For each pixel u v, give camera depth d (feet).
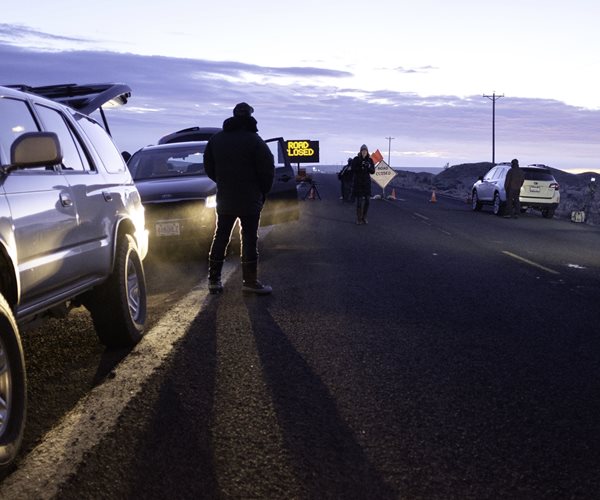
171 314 23.16
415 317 23.29
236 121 26.35
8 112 14.35
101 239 17.26
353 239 49.55
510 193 81.25
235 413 13.74
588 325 22.74
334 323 22.06
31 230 13.25
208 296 26.63
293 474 11.05
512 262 38.93
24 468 11.18
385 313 23.84
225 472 11.08
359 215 62.80
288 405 14.26
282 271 33.45
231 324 21.71
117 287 18.19
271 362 17.44
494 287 30.04
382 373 16.66
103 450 11.84
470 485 10.78
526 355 18.67
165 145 43.34
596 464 11.68
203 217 36.37
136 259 20.25
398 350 18.85
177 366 16.93
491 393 15.35
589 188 88.43
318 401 14.56
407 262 37.63
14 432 11.30
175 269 34.14
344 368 17.02
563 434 13.00
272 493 10.41
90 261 16.33
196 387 15.35
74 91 31.17
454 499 10.31
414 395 15.07
